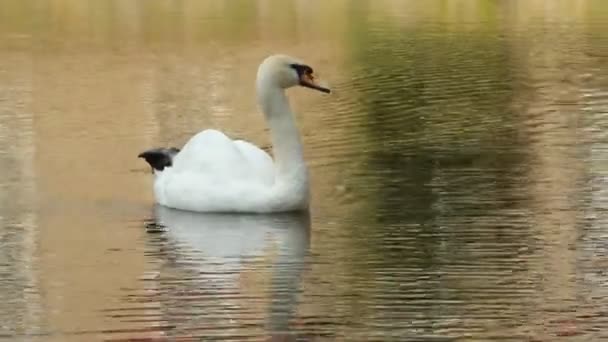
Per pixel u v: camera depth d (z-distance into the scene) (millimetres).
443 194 16047
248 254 13734
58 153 19578
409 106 23234
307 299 11992
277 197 15406
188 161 16156
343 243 14023
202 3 45906
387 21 39469
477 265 12945
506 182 16609
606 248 13469
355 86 26234
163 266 13312
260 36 36406
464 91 24922
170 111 23422
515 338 10820
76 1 46875
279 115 15656
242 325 11328
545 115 21656
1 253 13945
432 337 10883
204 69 29625
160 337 11055
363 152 18969
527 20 38656
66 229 14969
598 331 10961
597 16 39156
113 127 21828
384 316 11445
